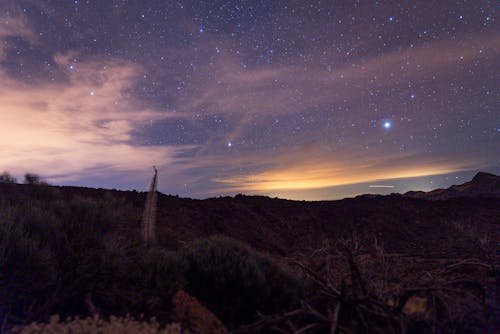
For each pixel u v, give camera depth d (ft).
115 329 7.07
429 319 9.69
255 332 10.02
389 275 12.93
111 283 12.64
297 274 15.24
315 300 11.37
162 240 20.44
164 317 10.95
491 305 10.48
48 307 10.68
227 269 13.64
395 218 38.60
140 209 29.71
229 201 39.24
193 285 13.61
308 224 35.32
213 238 16.92
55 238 15.29
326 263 13.08
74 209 19.52
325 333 9.93
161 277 12.86
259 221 33.99
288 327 10.18
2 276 11.50
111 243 15.62
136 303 11.57
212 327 11.02
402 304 9.88
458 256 19.16
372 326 9.35
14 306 10.52
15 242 12.67
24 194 27.12
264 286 13.14
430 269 14.56
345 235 32.86
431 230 35.04
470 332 9.74
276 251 28.58
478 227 34.14
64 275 12.67
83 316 10.65
